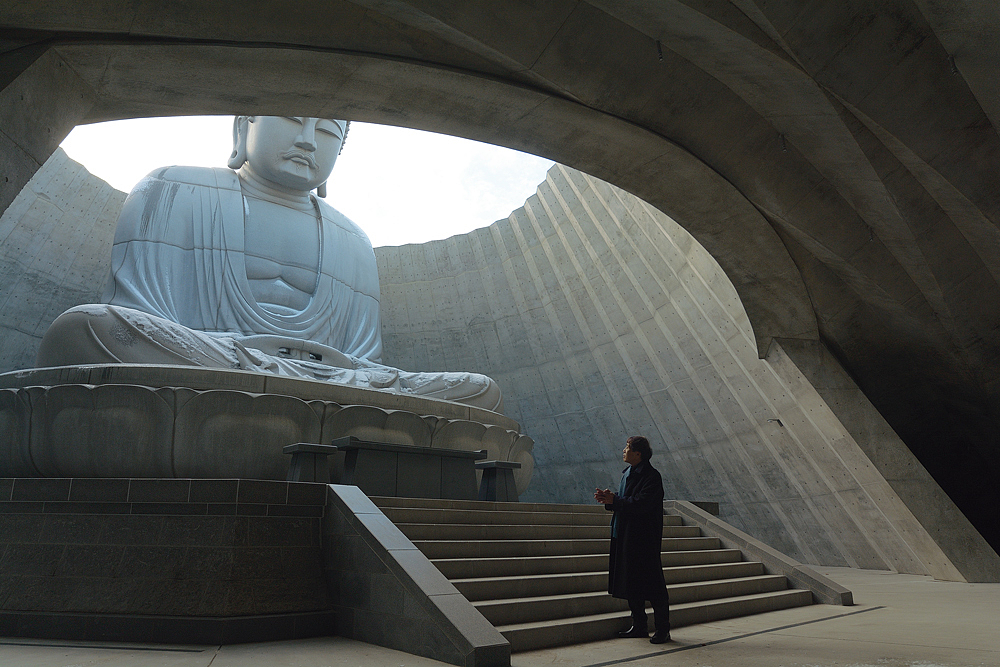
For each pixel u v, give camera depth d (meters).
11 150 5.38
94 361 8.25
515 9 6.22
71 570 4.80
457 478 7.68
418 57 6.65
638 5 5.79
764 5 5.64
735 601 5.65
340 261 12.95
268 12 5.89
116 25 5.56
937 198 7.53
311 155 12.77
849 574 10.30
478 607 4.20
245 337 10.22
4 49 5.41
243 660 3.69
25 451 7.36
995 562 8.81
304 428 7.80
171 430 7.18
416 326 16.92
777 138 8.10
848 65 6.12
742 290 10.39
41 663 3.67
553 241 15.09
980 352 9.64
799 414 10.60
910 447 12.20
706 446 13.13
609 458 15.27
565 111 7.50
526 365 16.20
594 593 5.18
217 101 6.71
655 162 8.42
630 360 13.95
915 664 3.33
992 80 5.84
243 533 4.75
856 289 9.95
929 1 5.29
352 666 3.51
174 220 11.20
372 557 4.39
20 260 13.23
